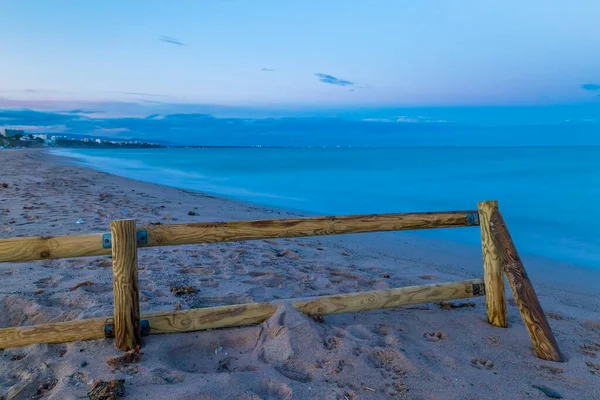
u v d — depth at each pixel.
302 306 3.60
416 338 3.52
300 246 7.23
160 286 4.56
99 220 8.16
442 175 25.59
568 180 21.36
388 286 5.08
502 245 3.63
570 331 3.88
